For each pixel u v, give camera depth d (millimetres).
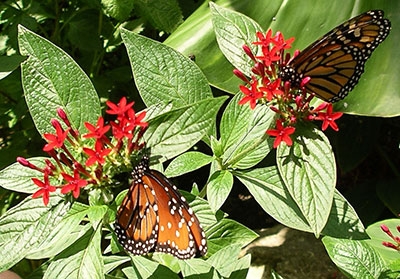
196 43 595
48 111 375
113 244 400
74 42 622
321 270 575
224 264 421
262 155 401
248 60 404
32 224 357
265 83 373
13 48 585
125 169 364
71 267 360
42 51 373
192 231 340
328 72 369
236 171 401
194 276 407
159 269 406
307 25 598
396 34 577
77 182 344
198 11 631
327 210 353
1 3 611
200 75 407
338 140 713
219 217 429
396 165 732
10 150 602
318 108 368
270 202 391
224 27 408
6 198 594
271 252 592
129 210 350
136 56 403
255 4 609
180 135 364
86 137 347
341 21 594
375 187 688
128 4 579
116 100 655
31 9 629
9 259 351
